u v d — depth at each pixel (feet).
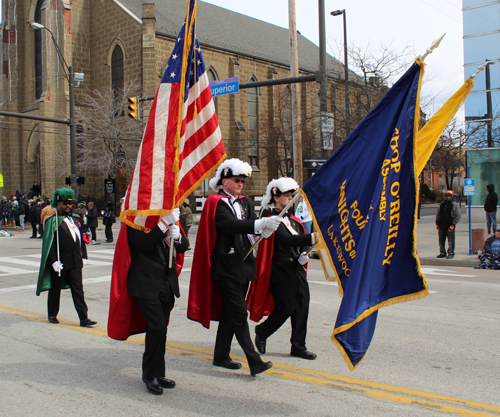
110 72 114.83
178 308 26.50
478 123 59.62
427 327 21.40
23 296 30.37
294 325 17.24
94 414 12.64
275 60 131.75
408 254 12.76
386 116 13.53
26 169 123.85
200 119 15.75
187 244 15.21
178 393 14.03
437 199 209.46
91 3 117.19
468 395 13.61
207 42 116.78
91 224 67.21
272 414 12.47
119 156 108.17
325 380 14.93
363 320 12.28
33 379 15.39
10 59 126.11
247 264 15.28
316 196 14.43
